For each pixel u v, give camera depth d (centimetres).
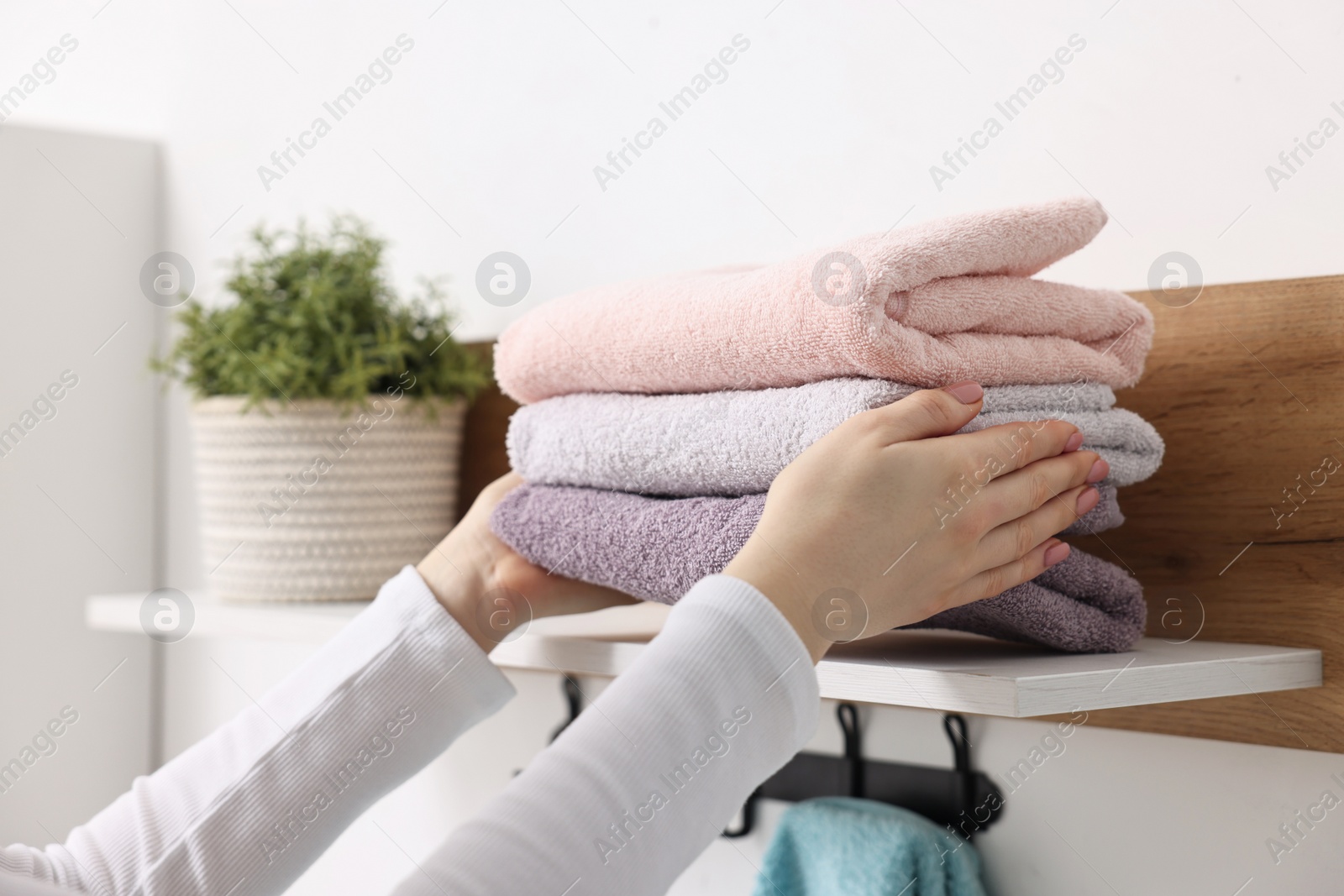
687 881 69
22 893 27
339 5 90
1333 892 48
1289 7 50
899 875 54
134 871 45
